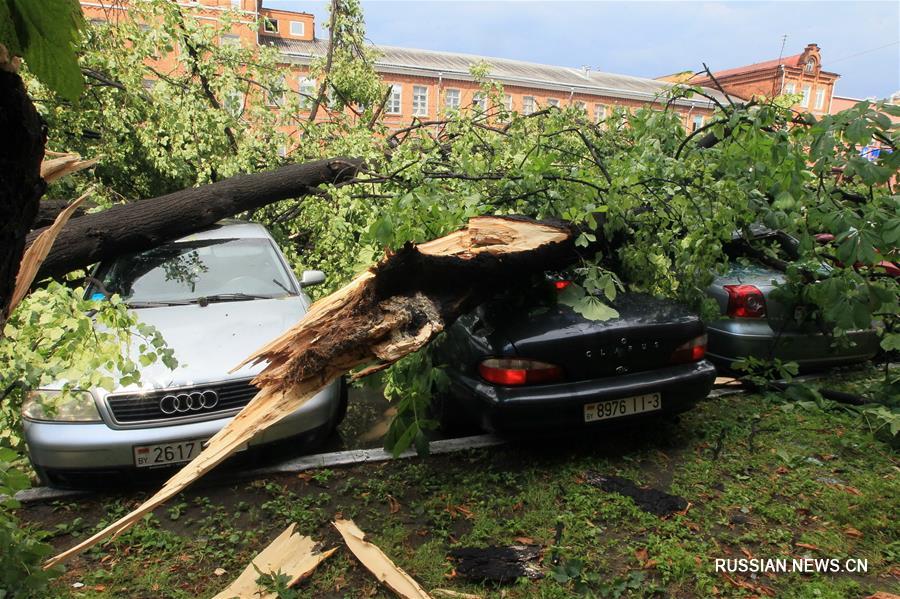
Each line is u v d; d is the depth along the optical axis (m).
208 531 2.96
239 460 3.51
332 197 4.38
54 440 3.12
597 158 4.07
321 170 5.22
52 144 5.25
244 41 6.27
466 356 3.54
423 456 3.34
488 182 3.94
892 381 4.33
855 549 2.74
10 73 0.87
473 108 6.21
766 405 4.49
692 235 3.59
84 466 3.15
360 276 2.73
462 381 3.55
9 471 2.14
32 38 0.77
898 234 3.25
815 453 3.70
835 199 3.82
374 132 6.32
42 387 3.27
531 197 3.60
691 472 3.45
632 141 4.98
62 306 2.66
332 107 7.42
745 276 4.99
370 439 4.23
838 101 42.47
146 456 3.19
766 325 4.77
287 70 6.55
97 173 5.73
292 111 6.40
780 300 4.54
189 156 5.50
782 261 4.69
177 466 3.24
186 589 2.55
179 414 3.25
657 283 3.71
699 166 3.92
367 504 3.22
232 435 2.21
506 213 3.74
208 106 5.82
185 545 2.85
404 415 3.55
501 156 4.51
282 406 2.29
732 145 3.88
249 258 4.62
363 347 2.40
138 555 2.78
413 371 3.39
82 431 3.15
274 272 4.55
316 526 2.99
